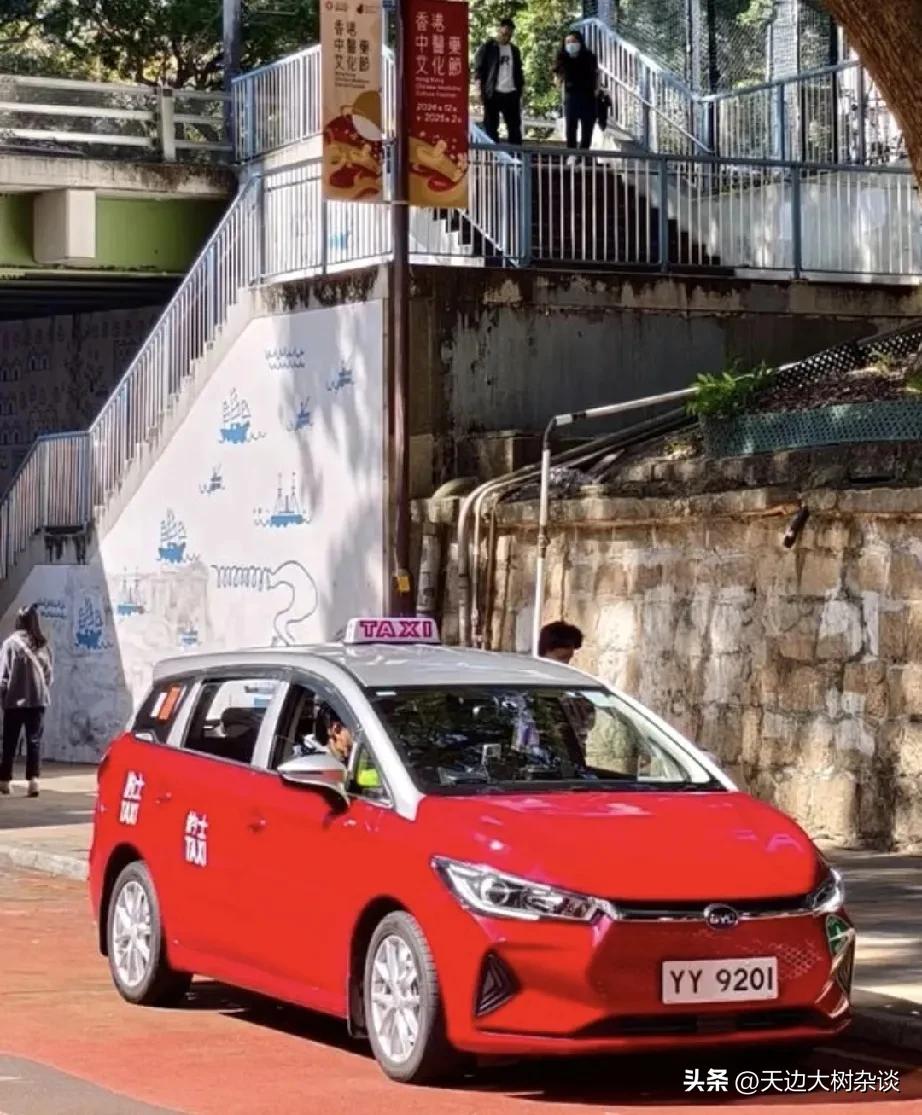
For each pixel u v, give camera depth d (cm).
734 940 1040
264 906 1198
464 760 1159
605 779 1183
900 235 2783
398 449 2008
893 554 1936
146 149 3384
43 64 4294
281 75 3250
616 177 2734
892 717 1933
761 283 2720
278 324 2716
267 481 2734
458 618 2420
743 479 2161
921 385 2188
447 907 1052
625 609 2231
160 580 2950
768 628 2062
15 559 3294
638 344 2655
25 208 3331
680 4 3269
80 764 3117
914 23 1622
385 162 2561
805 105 3016
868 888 1695
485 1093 1060
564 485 2367
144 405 3011
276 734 1238
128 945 1334
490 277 2569
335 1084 1080
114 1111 1014
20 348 4038
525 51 4225
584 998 1024
